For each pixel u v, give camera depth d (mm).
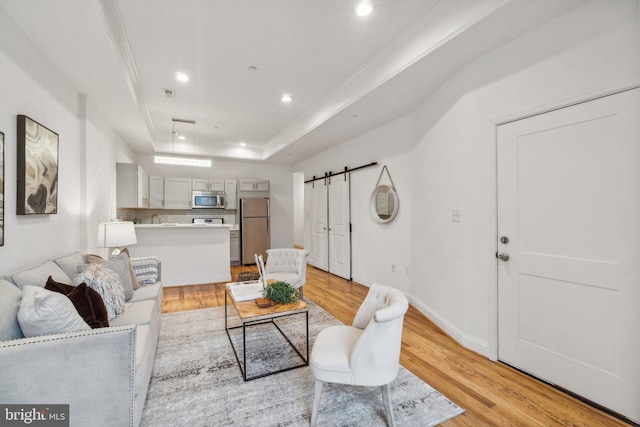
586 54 1743
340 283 4820
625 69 1596
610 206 1679
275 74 3160
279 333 2836
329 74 3191
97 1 1760
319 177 6043
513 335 2180
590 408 1735
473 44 2168
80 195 2986
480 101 2357
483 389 1927
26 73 2023
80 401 1241
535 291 2041
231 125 5008
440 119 2906
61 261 2211
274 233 7578
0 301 1301
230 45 2598
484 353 2354
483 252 2348
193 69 3020
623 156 1625
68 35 2045
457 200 2637
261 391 1913
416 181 3508
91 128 3223
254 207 6754
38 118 2182
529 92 2023
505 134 2197
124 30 2352
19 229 1925
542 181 1988
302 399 1836
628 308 1616
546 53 1929
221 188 6801
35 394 1177
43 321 1292
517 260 2141
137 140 5098
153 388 1931
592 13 1714
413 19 2291
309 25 2338
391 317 1450
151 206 6039
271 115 4516
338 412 1708
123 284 2432
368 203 4531
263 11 2166
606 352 1700
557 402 1793
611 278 1677
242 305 2252
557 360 1923
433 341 2645
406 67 2523
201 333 2824
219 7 2109
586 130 1770
